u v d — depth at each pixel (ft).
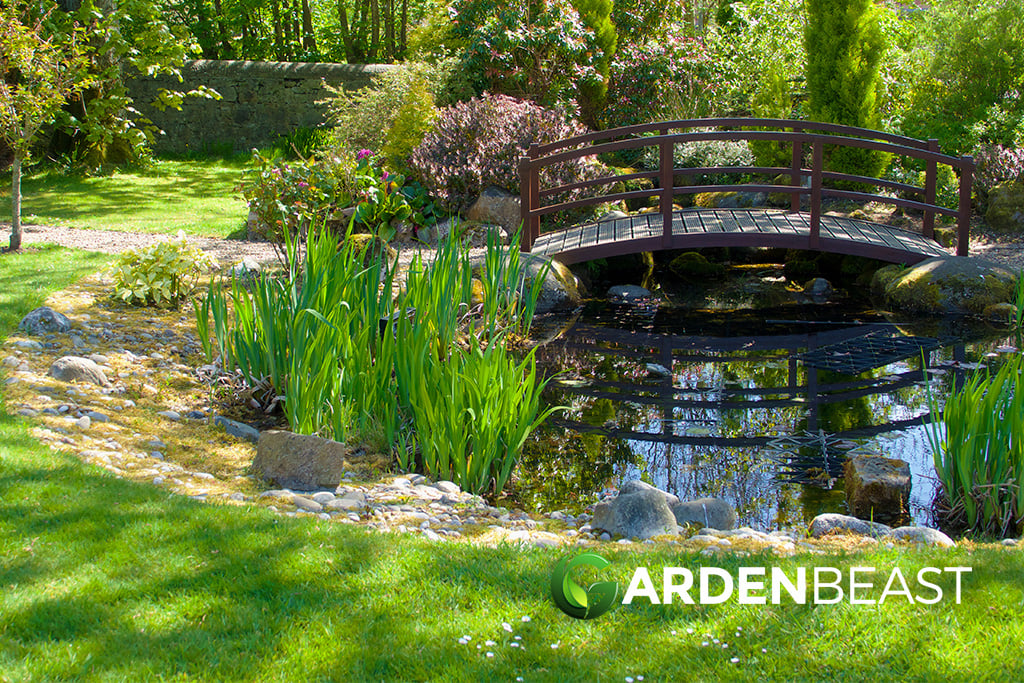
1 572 10.72
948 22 46.88
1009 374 16.72
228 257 34.73
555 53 48.88
